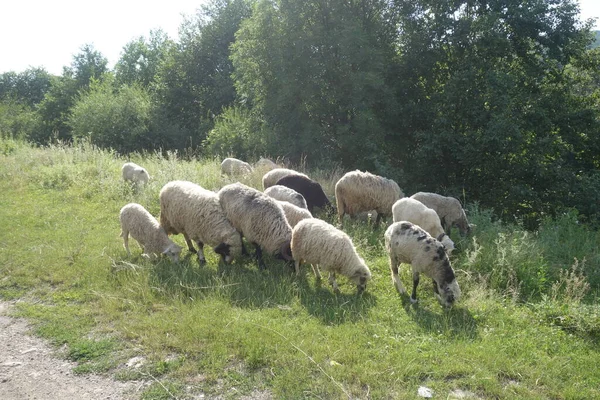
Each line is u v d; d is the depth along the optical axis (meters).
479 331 5.46
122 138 25.75
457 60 16.72
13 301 5.92
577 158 17.64
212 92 29.45
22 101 52.09
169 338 4.98
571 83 17.12
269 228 6.77
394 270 6.51
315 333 5.17
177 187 7.36
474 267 7.16
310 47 15.87
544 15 16.14
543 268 7.25
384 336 5.18
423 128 17.42
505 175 15.19
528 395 4.27
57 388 4.22
